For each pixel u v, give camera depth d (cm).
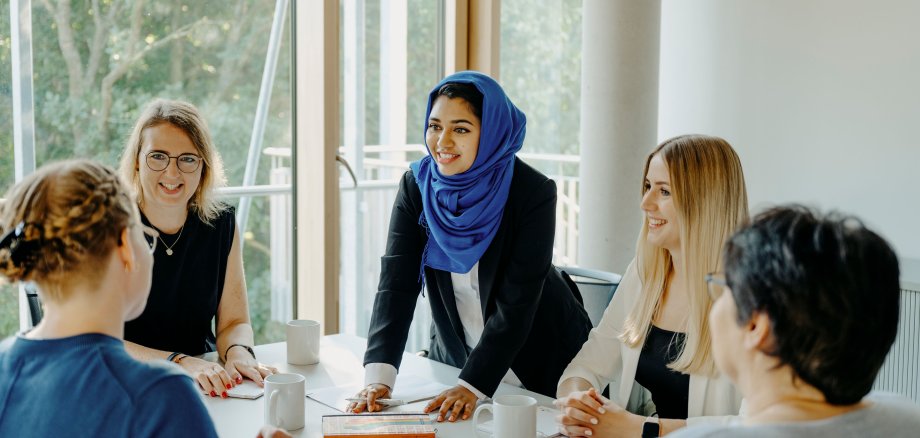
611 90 371
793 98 363
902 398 113
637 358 204
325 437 169
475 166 217
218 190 238
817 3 354
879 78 340
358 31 355
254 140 335
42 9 288
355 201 366
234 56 327
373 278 378
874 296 98
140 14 306
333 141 341
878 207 344
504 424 167
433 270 230
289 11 336
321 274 347
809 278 98
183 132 221
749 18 372
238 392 199
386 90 369
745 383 107
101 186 116
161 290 227
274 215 343
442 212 221
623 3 367
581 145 387
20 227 112
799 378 101
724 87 382
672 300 203
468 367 203
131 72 307
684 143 193
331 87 338
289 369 221
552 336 230
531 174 223
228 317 241
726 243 108
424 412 190
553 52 412
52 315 118
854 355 98
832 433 98
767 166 373
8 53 283
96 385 112
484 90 214
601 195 378
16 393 115
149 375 114
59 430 112
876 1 338
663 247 200
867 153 345
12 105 286
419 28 377
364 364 210
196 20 317
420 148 386
